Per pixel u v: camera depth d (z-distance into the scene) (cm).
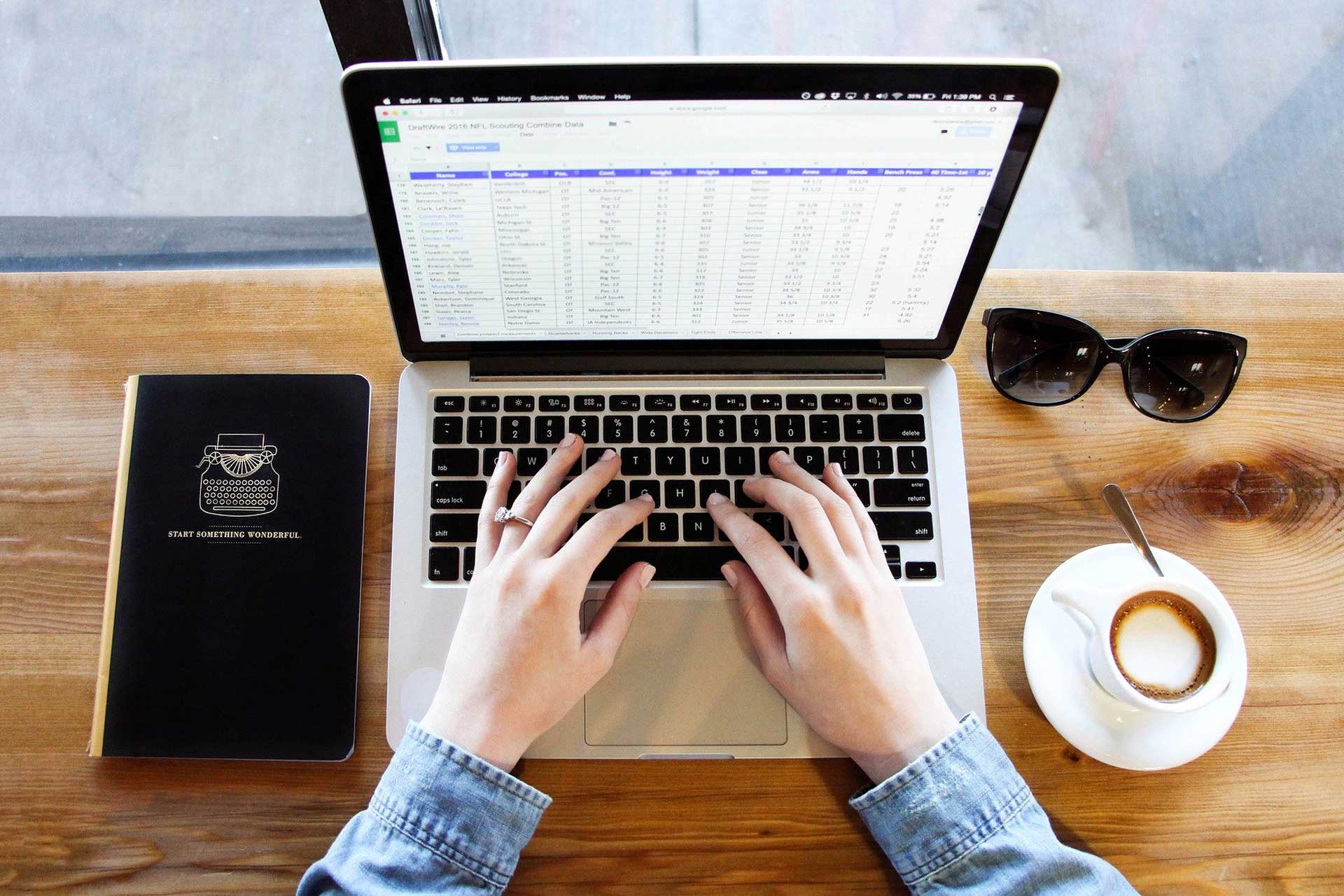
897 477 64
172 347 67
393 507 64
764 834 59
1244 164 105
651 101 49
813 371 65
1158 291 70
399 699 59
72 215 94
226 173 96
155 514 62
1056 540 64
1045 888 50
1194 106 107
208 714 59
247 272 69
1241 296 69
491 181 53
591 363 65
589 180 53
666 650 60
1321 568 63
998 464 66
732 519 60
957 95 49
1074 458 66
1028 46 108
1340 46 109
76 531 64
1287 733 60
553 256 57
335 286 69
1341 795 59
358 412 65
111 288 68
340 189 97
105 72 98
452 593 61
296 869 58
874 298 61
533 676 54
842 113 50
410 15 67
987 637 62
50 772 59
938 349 65
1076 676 58
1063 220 104
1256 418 67
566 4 104
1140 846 58
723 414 64
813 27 107
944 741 54
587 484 59
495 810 52
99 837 58
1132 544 60
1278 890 57
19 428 65
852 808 59
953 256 58
